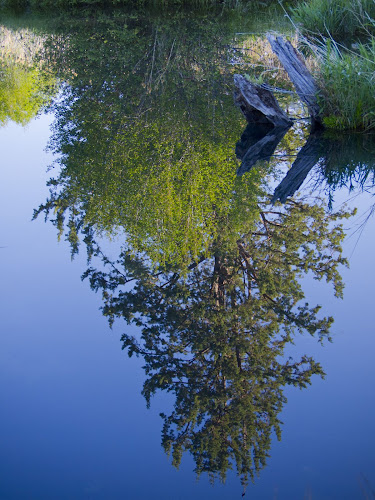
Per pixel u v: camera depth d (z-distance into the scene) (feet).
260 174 18.04
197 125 23.07
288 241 14.28
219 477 7.46
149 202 17.12
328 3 32.07
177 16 44.47
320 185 16.84
